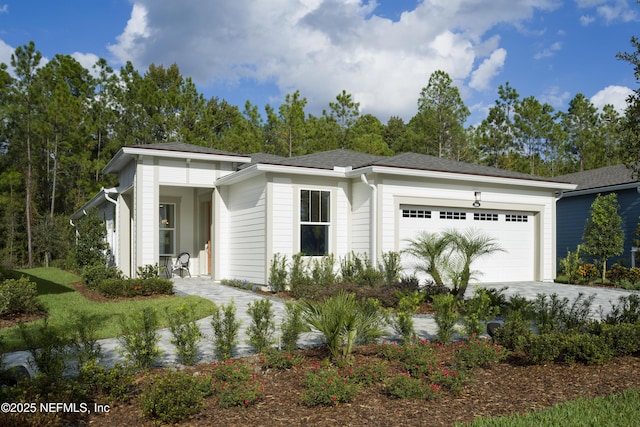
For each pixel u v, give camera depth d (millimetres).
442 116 37250
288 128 30375
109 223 19484
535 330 7992
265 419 4227
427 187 14320
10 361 6082
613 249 16594
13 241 29047
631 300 7398
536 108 35438
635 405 4445
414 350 5691
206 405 4555
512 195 16125
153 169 14641
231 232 15484
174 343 5812
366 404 4582
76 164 29656
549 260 16922
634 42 6438
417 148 37594
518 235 16516
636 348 6207
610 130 34406
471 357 5688
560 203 21531
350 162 15094
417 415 4320
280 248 13234
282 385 5098
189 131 29984
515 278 16438
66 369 5090
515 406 4578
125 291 11539
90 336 5133
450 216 14977
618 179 19391
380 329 6688
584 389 5082
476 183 15336
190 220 17609
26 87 27531
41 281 13633
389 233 13617
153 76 37594
